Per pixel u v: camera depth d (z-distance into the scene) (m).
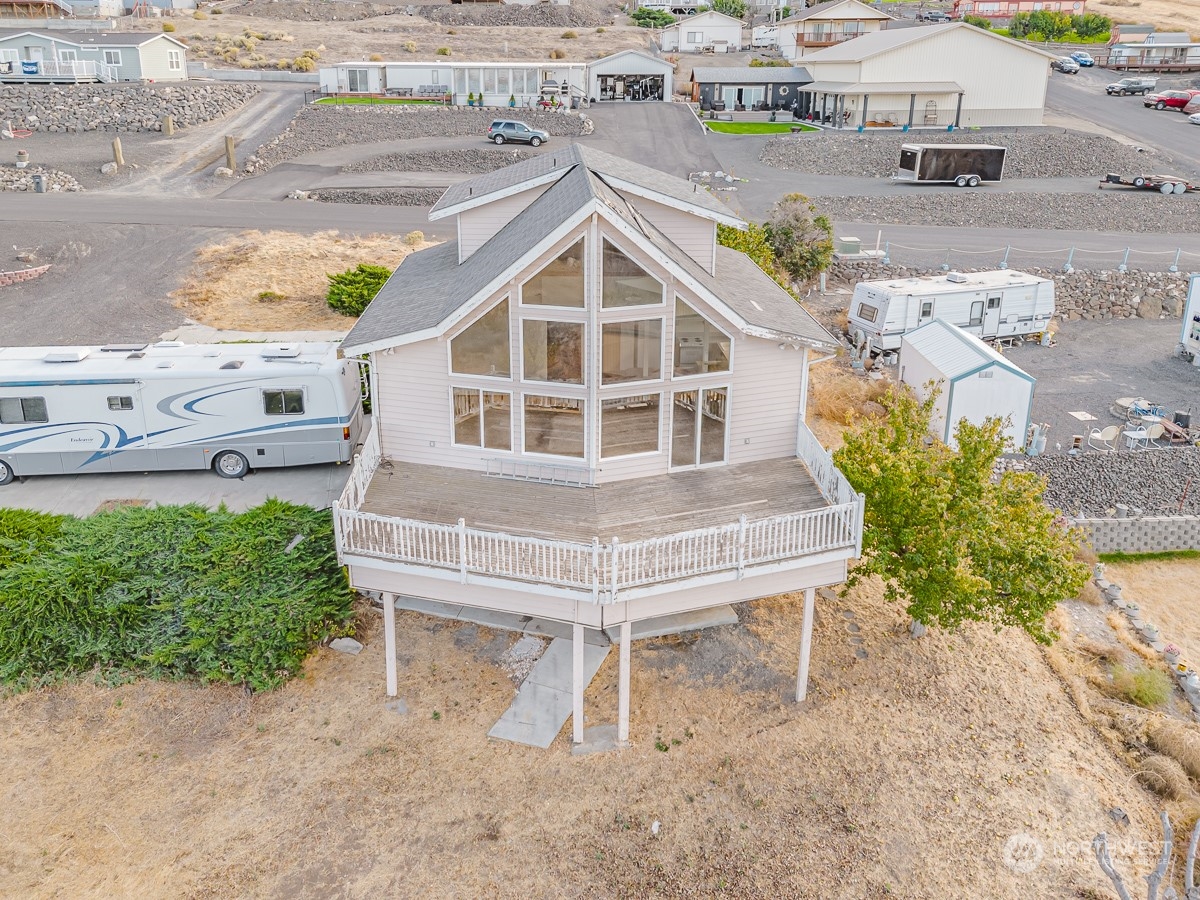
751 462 18.78
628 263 15.82
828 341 18.17
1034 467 28.56
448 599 15.84
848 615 20.17
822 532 15.91
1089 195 54.25
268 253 39.56
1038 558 17.73
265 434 22.73
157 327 32.50
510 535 15.25
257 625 17.45
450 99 67.88
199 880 13.78
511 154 55.84
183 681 16.92
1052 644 19.81
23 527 19.69
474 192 21.08
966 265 44.31
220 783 15.30
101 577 18.17
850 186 55.59
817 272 42.28
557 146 58.75
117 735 16.02
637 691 17.58
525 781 15.63
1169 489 27.92
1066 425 31.80
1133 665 20.88
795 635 19.38
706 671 18.17
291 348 23.80
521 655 18.19
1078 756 17.41
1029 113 69.38
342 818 14.84
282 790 15.23
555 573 15.04
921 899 14.21
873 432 19.42
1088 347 39.69
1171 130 70.62
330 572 19.09
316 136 59.09
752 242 34.06
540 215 17.39
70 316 33.12
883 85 66.19
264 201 48.25
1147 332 41.81
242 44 83.75
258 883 13.80
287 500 22.03
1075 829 15.70
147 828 14.50
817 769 16.31
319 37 91.75
